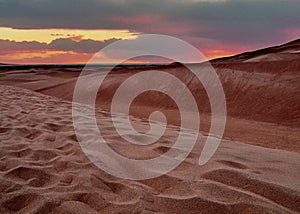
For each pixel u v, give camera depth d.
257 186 2.49
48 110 7.41
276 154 3.96
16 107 7.86
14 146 3.82
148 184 2.70
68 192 2.45
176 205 2.23
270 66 14.47
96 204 2.29
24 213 2.16
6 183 2.62
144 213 2.11
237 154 3.72
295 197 2.31
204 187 2.49
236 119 10.27
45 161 3.29
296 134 7.55
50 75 38.31
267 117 10.04
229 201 2.25
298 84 11.89
